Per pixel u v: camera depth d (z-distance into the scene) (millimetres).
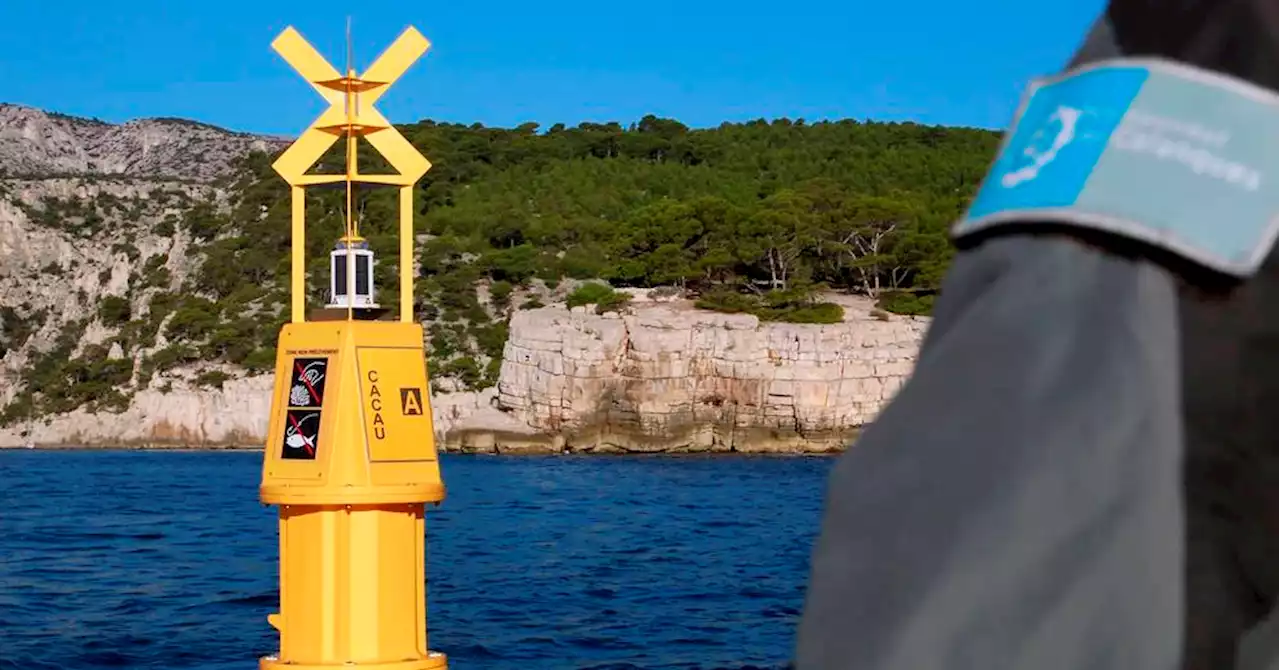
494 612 26000
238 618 25094
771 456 121000
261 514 59719
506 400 130875
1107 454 1193
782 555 38500
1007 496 1176
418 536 8656
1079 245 1284
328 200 188625
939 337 1334
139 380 183500
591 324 127062
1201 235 1249
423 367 8594
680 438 124312
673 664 20297
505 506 65000
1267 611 1228
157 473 108812
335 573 8391
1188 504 1221
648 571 34188
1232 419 1233
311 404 8445
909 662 1131
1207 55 1336
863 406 122375
